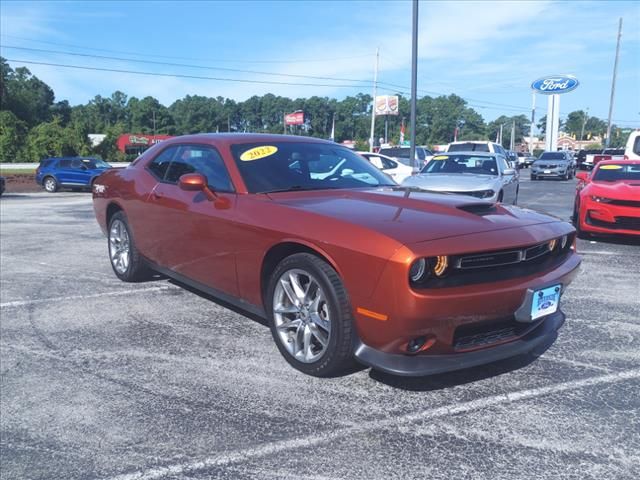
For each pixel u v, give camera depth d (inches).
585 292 211.5
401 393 122.6
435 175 402.0
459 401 119.1
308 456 98.6
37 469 96.1
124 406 117.6
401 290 105.1
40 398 121.6
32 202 663.1
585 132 5324.8
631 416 113.0
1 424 111.0
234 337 157.9
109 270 245.8
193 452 100.4
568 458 97.9
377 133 4355.3
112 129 2172.7
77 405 118.4
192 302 193.2
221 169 161.5
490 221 123.5
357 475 93.0
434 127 4306.1
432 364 111.8
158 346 151.4
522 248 118.3
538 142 5022.1
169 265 183.6
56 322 172.1
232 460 97.7
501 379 130.2
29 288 213.9
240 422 110.5
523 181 1131.3
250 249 140.0
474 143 730.2
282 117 4842.5
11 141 1943.9
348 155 186.1
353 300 114.7
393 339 109.5
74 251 296.0
